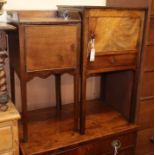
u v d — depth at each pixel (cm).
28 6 152
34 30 112
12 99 153
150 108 156
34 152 121
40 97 173
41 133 138
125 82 158
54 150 125
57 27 116
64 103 183
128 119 156
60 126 147
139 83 145
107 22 125
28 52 114
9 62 147
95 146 138
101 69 133
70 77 179
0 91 121
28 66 116
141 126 157
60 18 133
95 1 171
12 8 148
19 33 110
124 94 160
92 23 121
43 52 117
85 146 134
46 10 150
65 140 132
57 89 167
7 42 138
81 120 136
